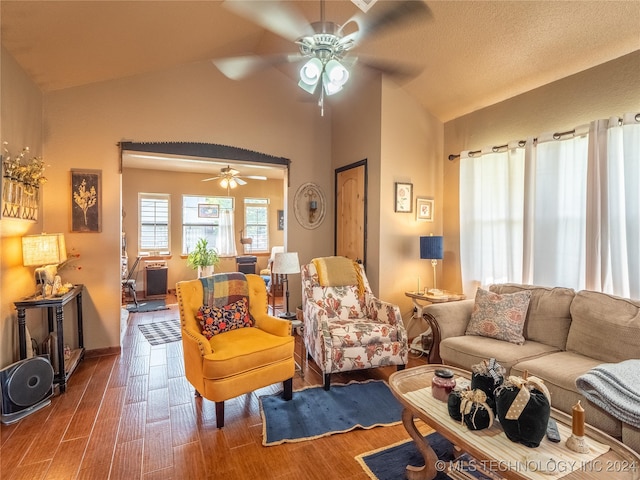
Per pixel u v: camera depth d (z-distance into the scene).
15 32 2.42
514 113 3.45
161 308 5.98
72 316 3.54
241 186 8.23
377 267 3.92
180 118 3.99
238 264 7.65
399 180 3.99
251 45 4.05
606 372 1.84
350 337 2.92
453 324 2.99
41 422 2.35
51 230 3.43
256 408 2.57
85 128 3.56
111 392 2.81
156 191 7.41
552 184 2.96
